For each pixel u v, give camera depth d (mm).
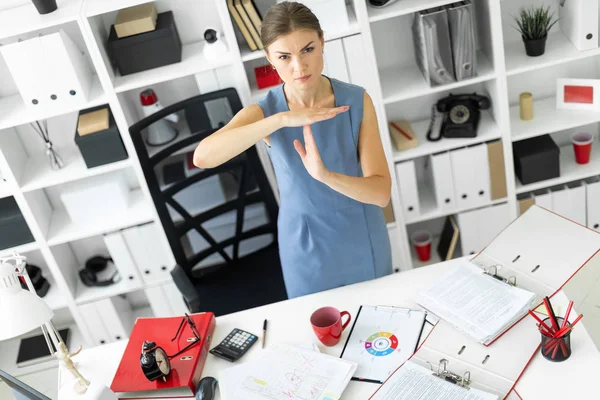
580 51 3303
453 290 2285
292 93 2287
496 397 1908
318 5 3137
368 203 2346
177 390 2207
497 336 2113
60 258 3688
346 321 2291
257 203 3182
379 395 1993
